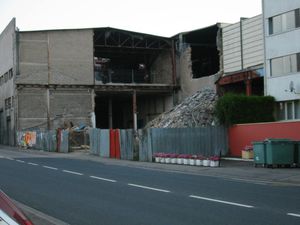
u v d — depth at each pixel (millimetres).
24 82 55156
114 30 58125
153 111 64062
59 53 56594
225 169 23609
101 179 19125
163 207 12078
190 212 11305
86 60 57469
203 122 44562
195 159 26625
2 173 21531
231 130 34438
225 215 10867
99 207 12133
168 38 59906
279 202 12852
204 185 17109
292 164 23703
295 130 29391
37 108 55469
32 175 20688
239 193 14797
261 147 24094
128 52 61594
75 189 15828
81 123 56688
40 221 9938
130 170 24094
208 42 59344
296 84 35812
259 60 43594
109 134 36188
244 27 45969
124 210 11664
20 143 54219
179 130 32094
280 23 37156
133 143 33000
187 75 58312
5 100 61594
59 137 45031
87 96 57375
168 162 28797
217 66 59188
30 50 55656
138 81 62438
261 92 47406
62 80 56406
